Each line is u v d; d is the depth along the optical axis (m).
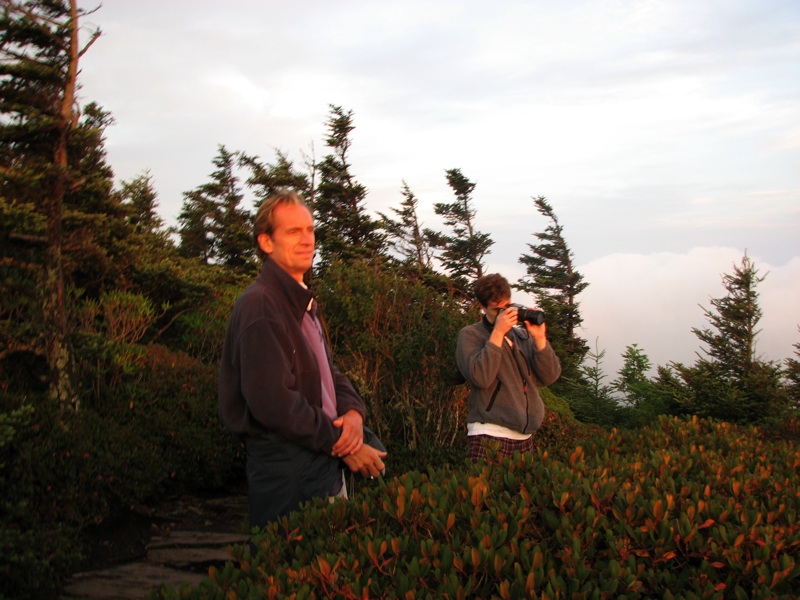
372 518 2.30
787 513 2.33
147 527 4.81
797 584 2.02
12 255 5.56
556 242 40.12
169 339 8.55
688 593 1.82
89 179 6.87
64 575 3.91
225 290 10.34
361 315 6.61
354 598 1.77
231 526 5.02
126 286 8.09
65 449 4.66
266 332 2.62
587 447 3.63
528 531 2.20
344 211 30.27
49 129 5.30
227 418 2.76
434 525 2.14
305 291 2.84
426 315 6.90
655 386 11.59
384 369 6.69
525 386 4.48
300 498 2.65
